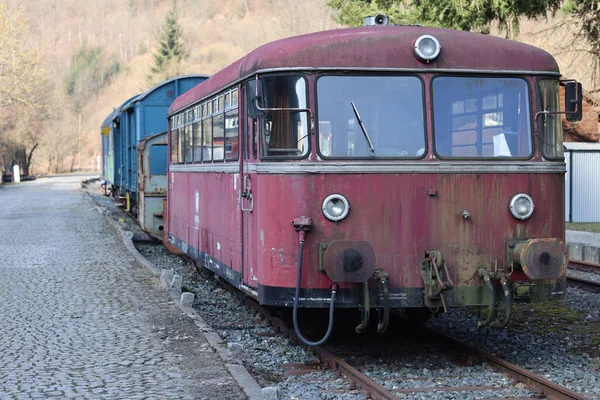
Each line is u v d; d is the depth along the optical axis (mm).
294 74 8328
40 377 7594
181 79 23109
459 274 8336
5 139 69625
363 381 7520
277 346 9539
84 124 133125
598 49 20688
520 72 8570
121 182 31328
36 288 13078
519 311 11719
